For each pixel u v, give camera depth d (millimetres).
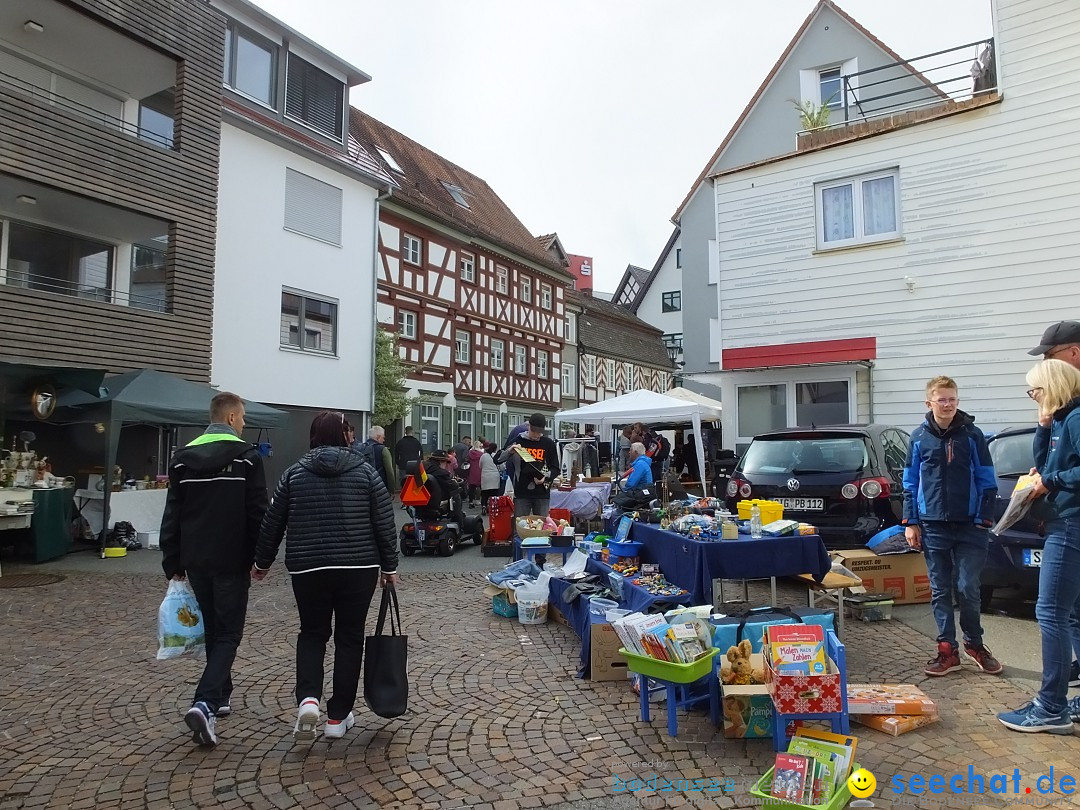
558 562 7453
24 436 10742
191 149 13695
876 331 11906
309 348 18391
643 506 8328
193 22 13805
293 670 5082
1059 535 3654
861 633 5621
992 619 5906
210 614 4012
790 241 12773
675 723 3807
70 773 3527
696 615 4086
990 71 12508
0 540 9805
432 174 29391
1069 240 10391
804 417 12477
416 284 24609
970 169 11164
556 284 34125
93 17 12227
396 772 3473
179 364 13352
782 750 3414
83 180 11953
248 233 16703
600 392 38219
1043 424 3742
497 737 3867
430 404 25250
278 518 3746
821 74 19312
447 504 10688
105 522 10195
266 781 3402
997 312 10906
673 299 46219
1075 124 10359
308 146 17953
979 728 3789
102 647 5680
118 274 14656
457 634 5957
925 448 4715
